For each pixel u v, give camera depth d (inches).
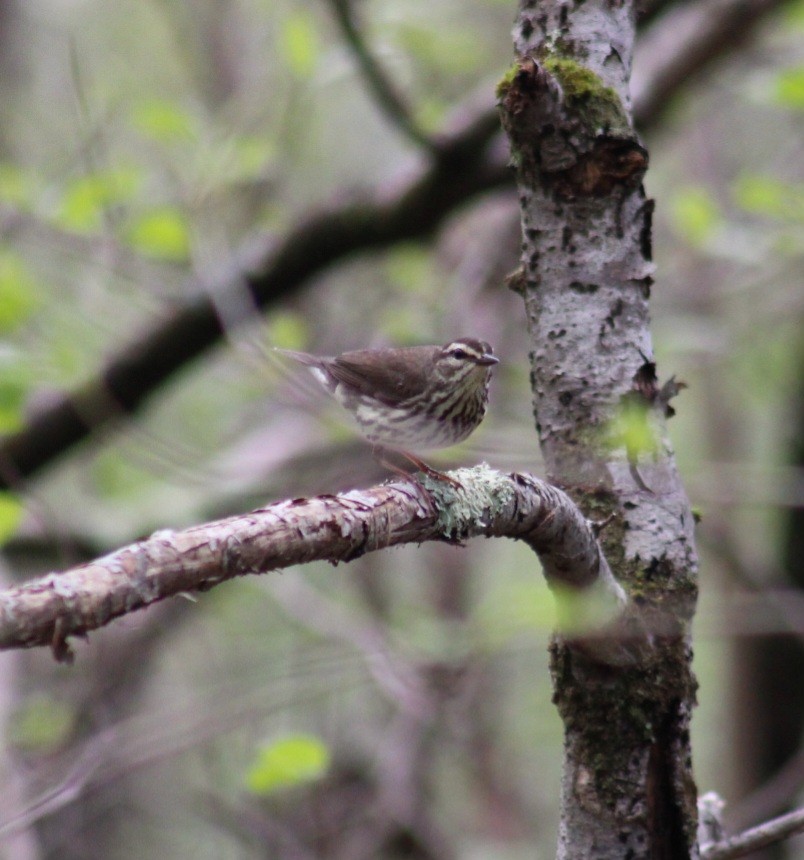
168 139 476.1
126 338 501.4
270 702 504.7
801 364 633.0
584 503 209.3
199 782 684.7
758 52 544.1
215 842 682.2
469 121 458.3
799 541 615.8
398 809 592.7
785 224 510.3
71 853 566.9
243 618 734.5
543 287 212.8
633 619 202.5
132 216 518.3
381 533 185.2
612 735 203.3
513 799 725.9
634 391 209.2
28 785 425.1
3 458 444.5
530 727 760.3
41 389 499.5
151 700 676.1
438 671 442.9
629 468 207.8
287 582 580.7
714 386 725.9
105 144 515.5
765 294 624.4
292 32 487.5
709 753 823.1
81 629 142.2
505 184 469.4
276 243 489.1
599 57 207.8
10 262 461.7
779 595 556.4
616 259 209.8
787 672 603.5
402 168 488.4
